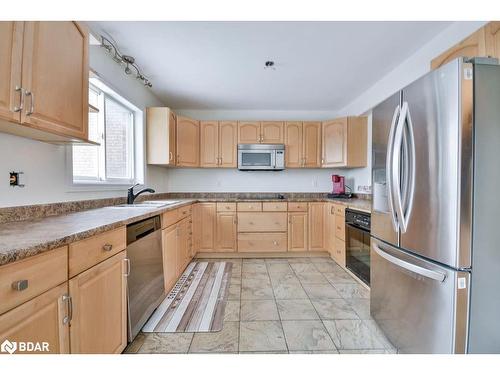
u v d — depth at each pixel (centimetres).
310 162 393
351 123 359
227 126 390
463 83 108
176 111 415
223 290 249
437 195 119
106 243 130
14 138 143
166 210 222
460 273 111
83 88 153
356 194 383
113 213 178
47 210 165
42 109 120
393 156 141
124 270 149
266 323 189
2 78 101
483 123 110
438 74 118
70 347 102
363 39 212
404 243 142
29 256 82
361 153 360
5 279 76
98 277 123
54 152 173
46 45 122
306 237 365
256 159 385
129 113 302
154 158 324
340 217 311
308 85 314
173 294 240
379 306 176
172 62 253
